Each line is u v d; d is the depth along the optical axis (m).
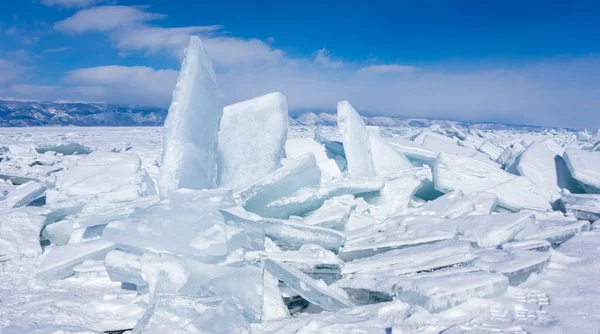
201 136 6.28
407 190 8.81
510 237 6.13
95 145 24.77
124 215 6.11
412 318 3.87
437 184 9.10
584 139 22.70
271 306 4.49
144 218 5.10
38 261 6.30
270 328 3.95
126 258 4.83
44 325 3.75
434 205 7.96
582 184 9.39
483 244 5.92
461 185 8.96
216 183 7.26
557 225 6.59
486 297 4.17
